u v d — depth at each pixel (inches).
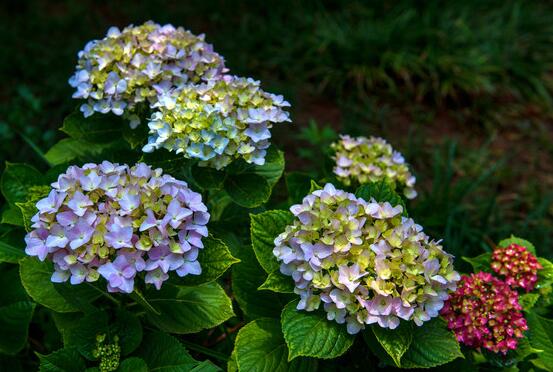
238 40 67.0
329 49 66.7
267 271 30.4
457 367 31.9
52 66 59.8
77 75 35.1
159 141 31.5
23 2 72.2
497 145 60.6
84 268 28.3
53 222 28.7
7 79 58.9
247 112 32.4
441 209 46.8
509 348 31.2
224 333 35.2
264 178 33.3
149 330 32.3
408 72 65.5
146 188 29.2
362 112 60.4
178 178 34.5
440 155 56.2
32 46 62.6
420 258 29.1
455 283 30.0
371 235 29.4
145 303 29.0
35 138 49.6
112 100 34.1
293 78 64.6
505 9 76.9
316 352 28.6
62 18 69.6
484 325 31.6
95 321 30.0
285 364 30.1
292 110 59.4
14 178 35.4
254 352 30.0
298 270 29.1
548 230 47.0
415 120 62.1
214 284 31.1
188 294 31.0
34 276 31.1
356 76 65.0
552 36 72.6
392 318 28.6
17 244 34.6
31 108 53.1
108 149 37.0
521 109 65.8
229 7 74.0
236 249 34.2
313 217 29.6
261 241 30.8
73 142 37.9
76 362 29.7
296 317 29.3
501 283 32.4
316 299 29.3
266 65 65.1
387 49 66.9
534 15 75.9
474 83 64.7
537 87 67.2
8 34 64.3
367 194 32.4
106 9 74.3
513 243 35.9
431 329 30.0
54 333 34.2
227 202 36.6
